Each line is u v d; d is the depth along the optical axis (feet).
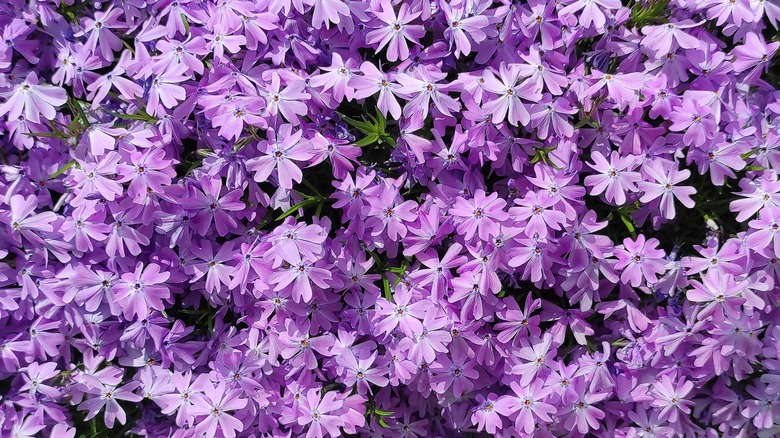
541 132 1.28
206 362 1.35
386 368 1.30
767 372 1.32
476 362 1.31
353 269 1.29
